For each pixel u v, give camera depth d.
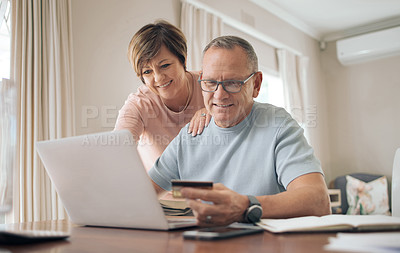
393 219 0.75
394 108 4.43
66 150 0.82
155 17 2.73
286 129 1.14
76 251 0.58
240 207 0.75
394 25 4.41
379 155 4.50
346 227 0.68
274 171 1.14
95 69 2.31
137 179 0.73
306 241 0.59
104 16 2.39
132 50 1.94
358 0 3.88
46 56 2.01
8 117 1.86
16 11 1.91
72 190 0.87
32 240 0.63
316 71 4.83
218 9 3.28
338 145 4.79
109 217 0.84
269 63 4.06
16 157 1.84
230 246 0.57
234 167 1.21
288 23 4.33
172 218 0.95
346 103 4.75
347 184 4.17
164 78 1.91
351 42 4.59
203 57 1.21
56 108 1.99
